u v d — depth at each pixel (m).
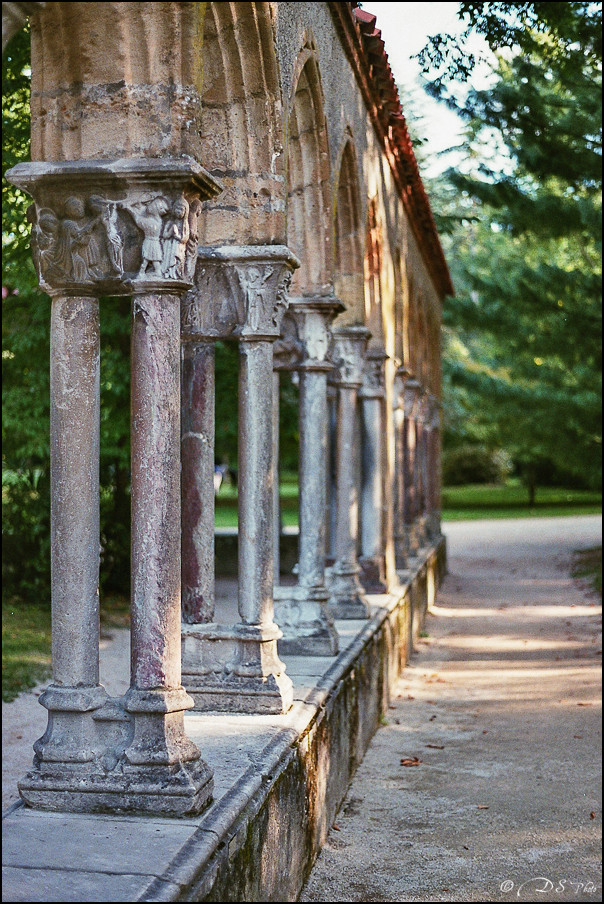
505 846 5.81
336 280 9.52
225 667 5.79
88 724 4.16
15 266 11.17
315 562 7.55
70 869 3.45
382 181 11.04
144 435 4.21
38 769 4.12
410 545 15.34
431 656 12.37
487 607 16.94
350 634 8.26
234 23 5.48
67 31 4.23
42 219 4.18
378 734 8.50
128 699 4.16
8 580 13.25
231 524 27.56
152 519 4.21
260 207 5.86
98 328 4.29
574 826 6.15
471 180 17.33
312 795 5.53
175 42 4.25
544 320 20.45
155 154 4.25
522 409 22.16
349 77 8.63
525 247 24.00
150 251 4.17
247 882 4.06
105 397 13.47
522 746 8.05
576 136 16.09
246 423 5.95
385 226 11.26
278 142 5.82
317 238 7.56
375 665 8.61
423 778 7.20
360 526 11.06
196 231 4.34
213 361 6.03
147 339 4.21
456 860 5.60
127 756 4.07
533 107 15.58
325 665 6.98
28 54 8.21
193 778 4.05
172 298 4.24
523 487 49.25
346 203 9.24
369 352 10.84
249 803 4.24
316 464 7.61
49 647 10.77
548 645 12.98
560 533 29.19
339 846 5.82
